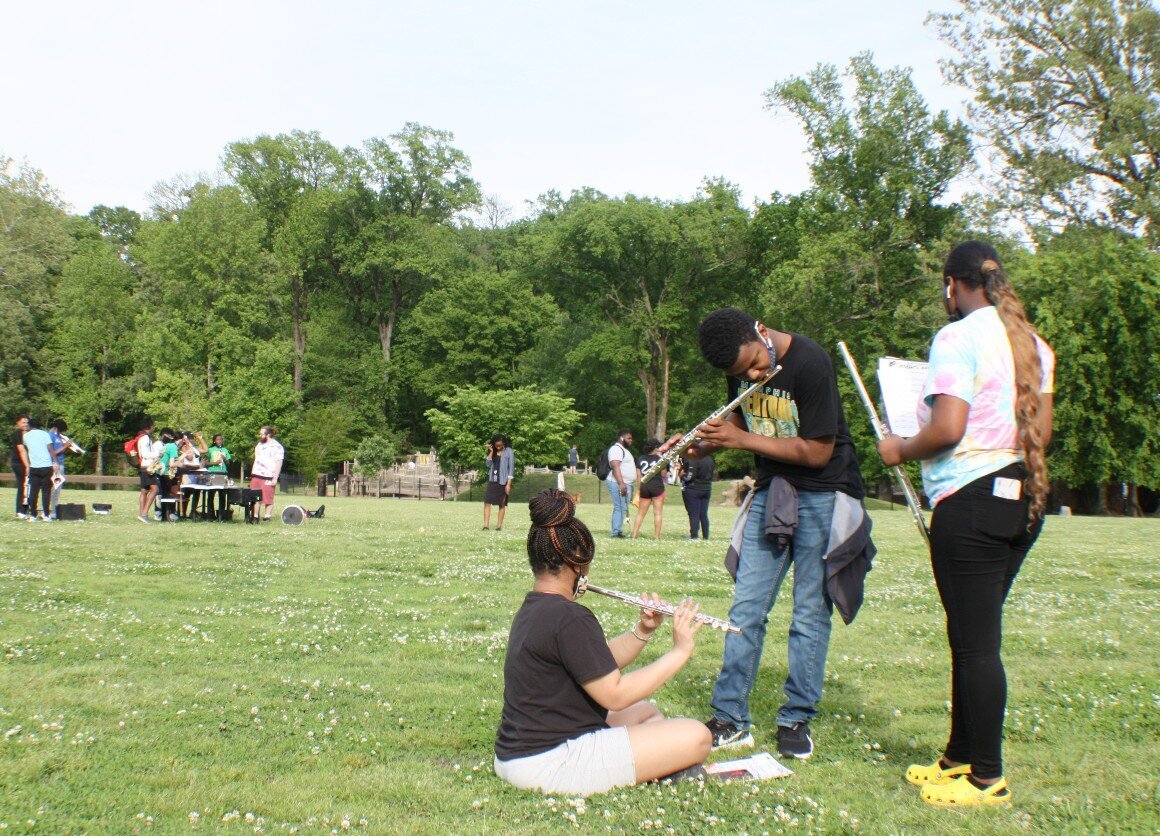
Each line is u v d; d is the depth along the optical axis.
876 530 20.11
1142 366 36.03
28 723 4.86
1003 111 40.00
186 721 5.01
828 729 5.06
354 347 68.38
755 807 3.80
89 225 81.25
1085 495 40.72
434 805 3.86
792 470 4.77
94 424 65.44
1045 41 39.41
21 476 19.03
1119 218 39.56
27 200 60.88
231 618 7.99
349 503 34.81
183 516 20.06
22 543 13.57
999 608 4.03
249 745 4.65
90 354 64.75
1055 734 4.90
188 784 4.09
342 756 4.51
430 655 6.76
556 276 61.25
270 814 3.77
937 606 9.01
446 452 53.91
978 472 3.95
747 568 4.84
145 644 6.84
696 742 4.08
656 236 55.50
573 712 4.05
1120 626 7.90
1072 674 6.11
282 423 56.28
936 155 44.50
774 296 45.69
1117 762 4.48
